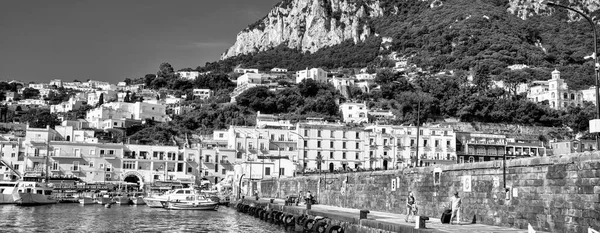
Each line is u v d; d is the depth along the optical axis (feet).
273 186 444.96
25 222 294.66
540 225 153.07
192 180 599.16
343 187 295.69
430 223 180.04
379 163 620.90
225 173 624.18
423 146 630.74
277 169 531.91
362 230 193.26
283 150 629.51
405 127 636.48
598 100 155.22
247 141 631.56
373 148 623.77
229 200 471.21
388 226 173.99
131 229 275.18
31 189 431.02
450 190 198.49
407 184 229.04
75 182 534.78
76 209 393.70
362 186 272.31
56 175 573.33
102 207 421.59
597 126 147.74
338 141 618.03
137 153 605.31
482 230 155.12
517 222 162.40
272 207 323.57
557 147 593.42
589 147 540.93
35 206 412.36
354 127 643.86
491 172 176.35
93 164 587.27
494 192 174.09
